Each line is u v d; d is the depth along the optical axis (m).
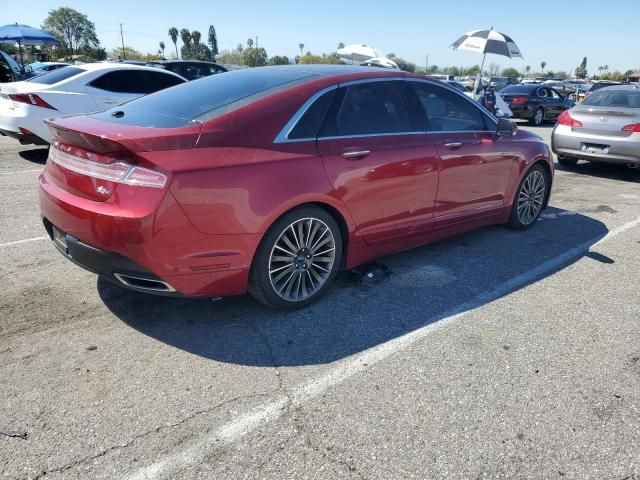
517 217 5.24
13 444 2.21
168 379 2.69
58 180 3.10
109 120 3.18
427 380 2.75
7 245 4.47
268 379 2.72
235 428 2.35
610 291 3.96
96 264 2.92
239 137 3.00
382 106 3.79
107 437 2.27
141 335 3.10
